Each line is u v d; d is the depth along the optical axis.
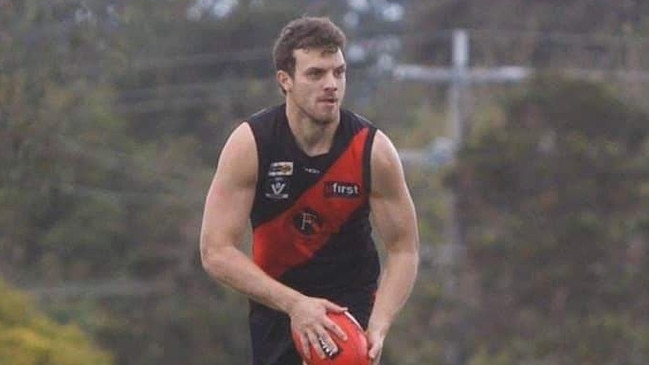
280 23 63.94
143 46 41.62
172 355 59.16
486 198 54.34
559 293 53.06
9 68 31.67
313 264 14.20
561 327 52.19
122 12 34.59
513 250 53.16
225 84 63.06
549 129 53.97
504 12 71.31
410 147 70.56
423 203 63.94
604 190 53.22
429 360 54.22
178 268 60.28
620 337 51.47
